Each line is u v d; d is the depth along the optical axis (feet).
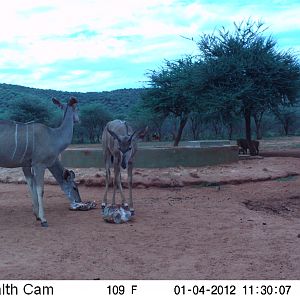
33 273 24.13
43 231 33.50
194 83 87.40
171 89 96.07
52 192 51.21
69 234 32.60
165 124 198.80
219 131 194.49
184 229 33.81
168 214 38.99
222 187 52.65
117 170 39.17
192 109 93.40
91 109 210.38
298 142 146.41
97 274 24.07
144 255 27.50
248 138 87.40
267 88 86.48
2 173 62.59
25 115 192.44
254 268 24.86
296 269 24.64
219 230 33.40
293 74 88.79
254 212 39.96
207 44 91.61
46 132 36.42
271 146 125.59
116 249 28.78
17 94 296.92
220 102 82.17
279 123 219.82
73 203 41.52
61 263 25.93
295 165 65.05
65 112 38.19
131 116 179.93
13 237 31.81
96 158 59.82
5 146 35.19
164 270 24.72
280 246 29.09
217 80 87.30
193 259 26.66
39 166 35.94
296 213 41.04
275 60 87.40
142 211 40.34
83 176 55.62
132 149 37.55
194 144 82.99
